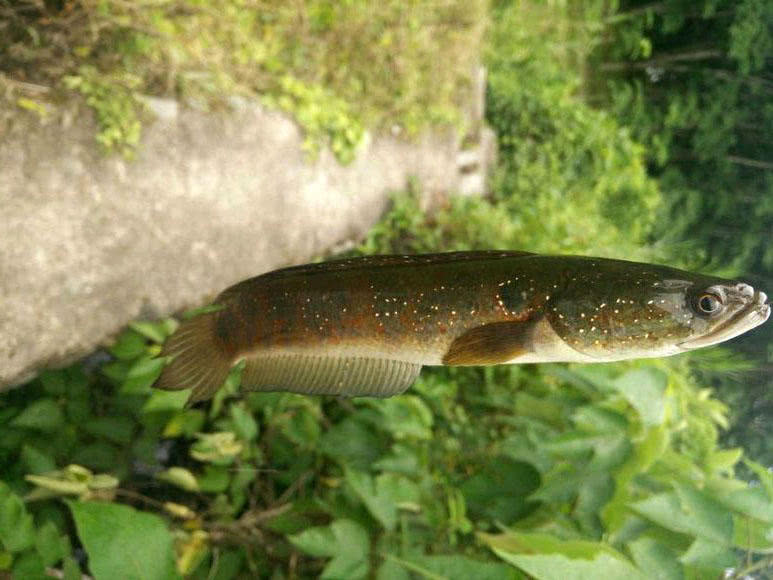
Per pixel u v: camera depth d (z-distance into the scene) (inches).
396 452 17.8
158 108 21.3
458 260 11.0
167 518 18.2
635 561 14.0
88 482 15.3
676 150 78.8
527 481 18.1
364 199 32.9
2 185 17.1
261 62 27.2
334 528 15.4
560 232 38.8
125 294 20.6
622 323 10.7
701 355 33.5
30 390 18.3
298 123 27.5
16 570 11.7
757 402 51.7
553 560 11.2
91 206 19.3
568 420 20.1
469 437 21.5
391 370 11.0
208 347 10.7
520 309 10.7
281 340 10.9
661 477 17.2
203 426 19.3
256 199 25.7
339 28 31.2
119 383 18.8
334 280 10.9
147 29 21.0
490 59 49.8
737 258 74.6
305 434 18.6
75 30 19.4
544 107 54.4
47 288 18.2
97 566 10.5
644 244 54.7
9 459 16.8
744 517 14.7
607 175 57.9
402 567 14.8
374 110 33.3
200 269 23.4
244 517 18.1
